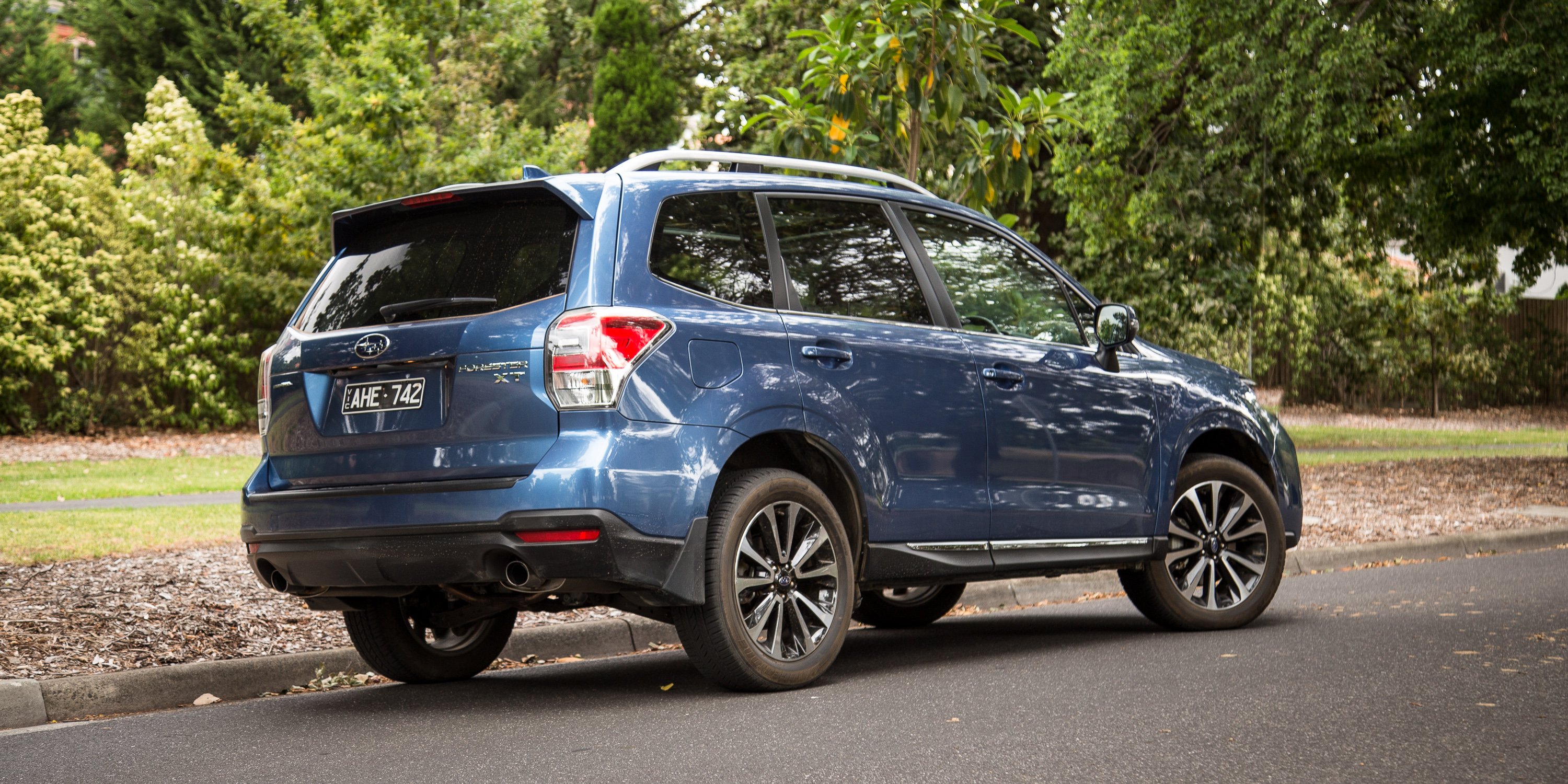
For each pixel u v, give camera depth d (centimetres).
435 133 2286
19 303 2109
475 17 2553
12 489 1353
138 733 486
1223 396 697
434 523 476
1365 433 2286
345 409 509
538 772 412
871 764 413
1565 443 2031
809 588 539
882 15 895
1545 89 1366
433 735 471
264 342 2397
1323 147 1545
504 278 501
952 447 574
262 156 2512
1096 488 631
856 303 563
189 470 1611
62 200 2233
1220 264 1770
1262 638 650
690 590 491
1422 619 703
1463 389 2930
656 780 400
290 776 416
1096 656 609
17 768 433
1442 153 1516
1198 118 1597
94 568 806
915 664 605
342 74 2270
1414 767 400
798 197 567
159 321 2284
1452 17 1412
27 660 566
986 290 620
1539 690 512
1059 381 621
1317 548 1006
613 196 508
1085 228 1805
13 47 3612
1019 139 923
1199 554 688
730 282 525
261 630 648
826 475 549
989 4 901
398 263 532
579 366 473
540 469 468
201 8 3462
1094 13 1686
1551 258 1759
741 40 2409
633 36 2734
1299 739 438
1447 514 1196
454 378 485
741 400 506
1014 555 598
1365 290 2781
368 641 573
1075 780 391
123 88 3491
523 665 644
